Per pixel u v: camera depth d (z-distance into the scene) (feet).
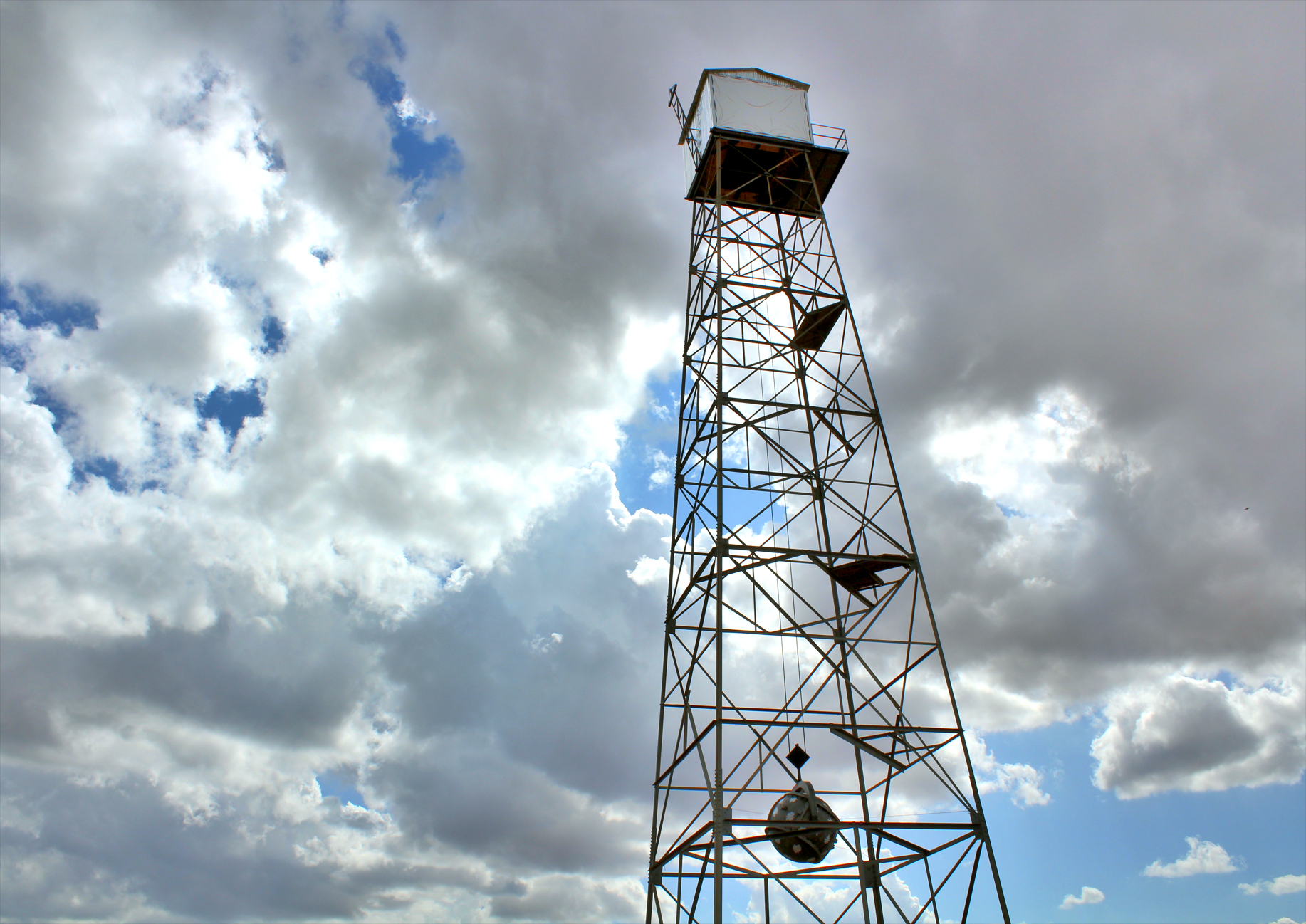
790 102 118.83
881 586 95.14
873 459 97.25
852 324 104.12
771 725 82.43
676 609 98.58
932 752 79.97
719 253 109.40
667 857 86.89
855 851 81.97
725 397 95.61
